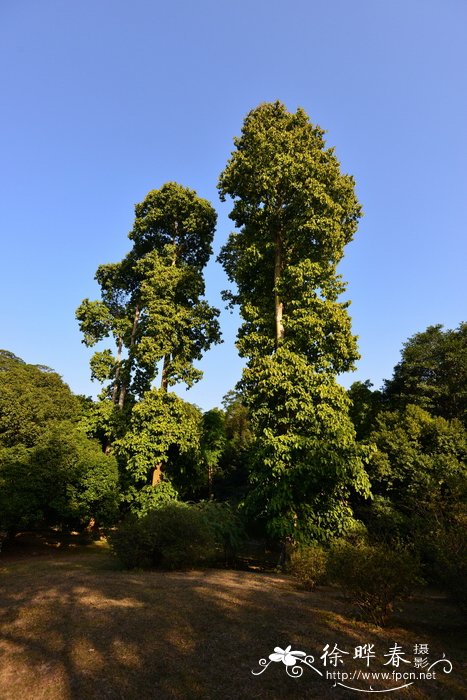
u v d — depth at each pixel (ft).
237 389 54.49
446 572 22.56
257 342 53.78
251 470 52.95
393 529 48.96
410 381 91.71
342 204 58.95
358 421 77.87
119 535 41.16
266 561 61.31
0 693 14.52
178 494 70.13
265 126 59.82
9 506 52.29
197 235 82.79
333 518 46.83
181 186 81.76
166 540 40.52
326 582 32.65
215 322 76.33
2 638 19.26
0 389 66.69
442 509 31.94
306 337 50.57
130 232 84.02
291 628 21.13
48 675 15.71
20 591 28.58
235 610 23.76
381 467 58.75
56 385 86.02
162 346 70.79
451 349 87.35
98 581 31.07
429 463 55.21
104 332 88.22
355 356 50.70
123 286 92.02
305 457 45.16
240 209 60.44
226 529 50.26
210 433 85.51
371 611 23.16
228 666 16.88
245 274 59.93
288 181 53.78
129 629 20.18
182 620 21.65
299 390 46.88
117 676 15.70
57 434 64.90
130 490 68.08
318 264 52.60
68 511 59.16
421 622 24.93
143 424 64.64
